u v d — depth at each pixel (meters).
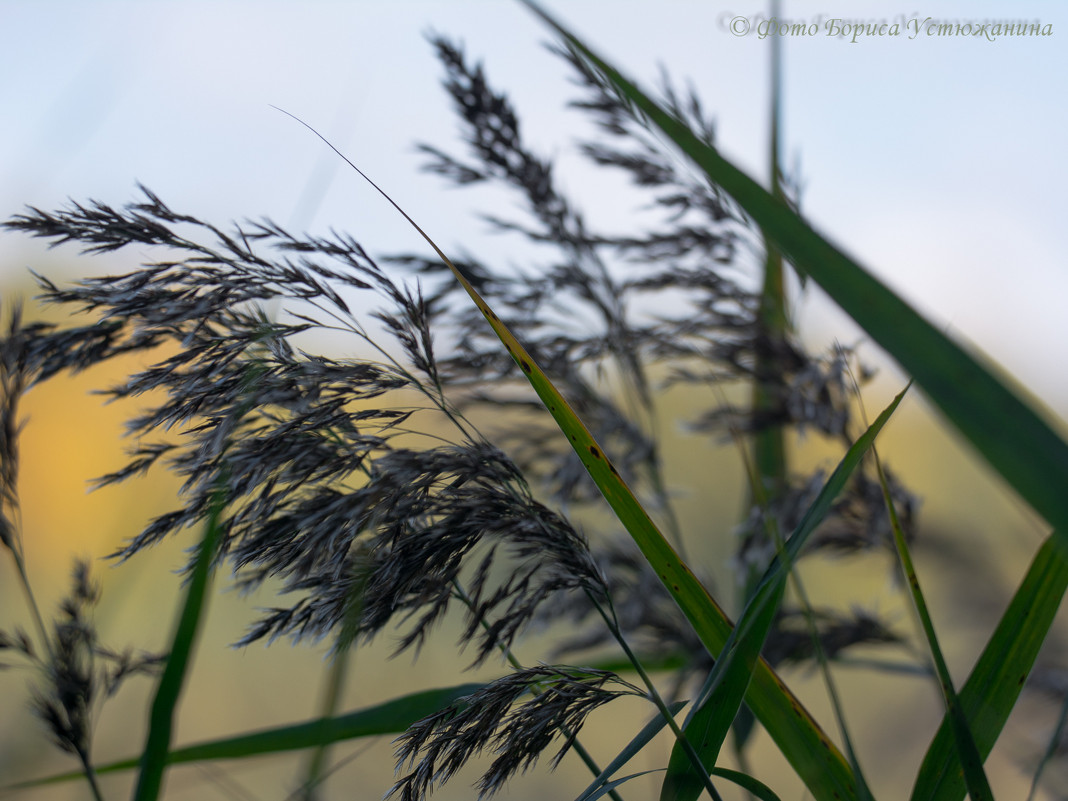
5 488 0.73
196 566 0.67
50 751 0.73
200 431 0.68
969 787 0.66
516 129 0.87
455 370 0.82
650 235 0.88
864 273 0.63
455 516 0.69
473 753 0.69
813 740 0.69
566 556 0.71
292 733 0.74
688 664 0.88
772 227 0.65
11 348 0.70
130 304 0.69
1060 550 0.68
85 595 0.74
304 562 0.68
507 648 0.70
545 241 0.88
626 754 0.68
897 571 0.87
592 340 0.88
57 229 0.69
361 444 0.70
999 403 0.60
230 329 0.70
